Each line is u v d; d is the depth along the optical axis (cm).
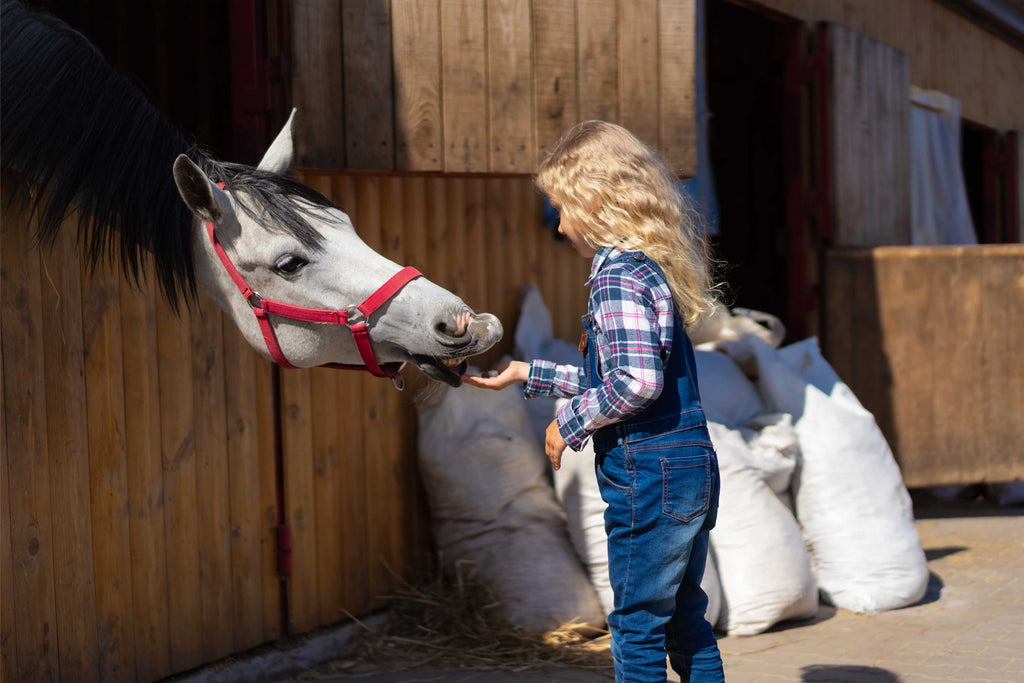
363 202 340
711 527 198
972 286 492
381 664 307
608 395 178
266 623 309
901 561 350
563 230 202
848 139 524
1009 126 808
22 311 239
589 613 325
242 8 294
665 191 194
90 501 257
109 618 262
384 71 297
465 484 337
